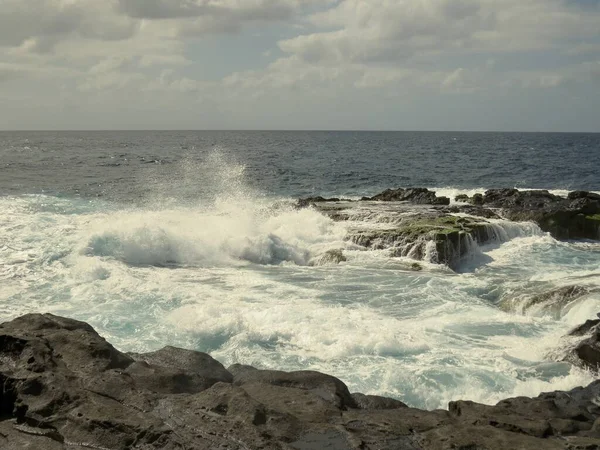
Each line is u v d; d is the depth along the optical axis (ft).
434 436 20.39
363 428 21.08
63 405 22.03
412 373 30.09
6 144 329.93
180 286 46.98
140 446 19.58
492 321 38.81
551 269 54.65
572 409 24.22
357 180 145.28
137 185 118.62
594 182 143.02
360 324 37.27
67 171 149.69
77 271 49.19
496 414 22.61
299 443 19.76
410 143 413.80
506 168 180.14
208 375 26.05
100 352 26.07
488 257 59.26
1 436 20.72
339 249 59.47
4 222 69.21
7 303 42.04
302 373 26.48
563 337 34.55
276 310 39.19
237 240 58.54
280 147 329.52
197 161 195.00
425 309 41.57
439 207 79.20
